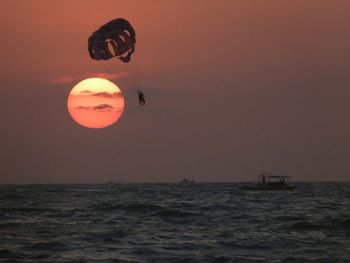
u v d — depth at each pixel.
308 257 144.75
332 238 178.50
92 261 138.50
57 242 168.00
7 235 185.25
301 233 191.00
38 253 149.38
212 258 142.75
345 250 155.50
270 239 175.50
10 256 144.62
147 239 175.38
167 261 139.00
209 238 177.75
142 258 142.62
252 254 148.62
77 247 159.12
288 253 150.38
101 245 163.00
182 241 170.88
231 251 153.00
